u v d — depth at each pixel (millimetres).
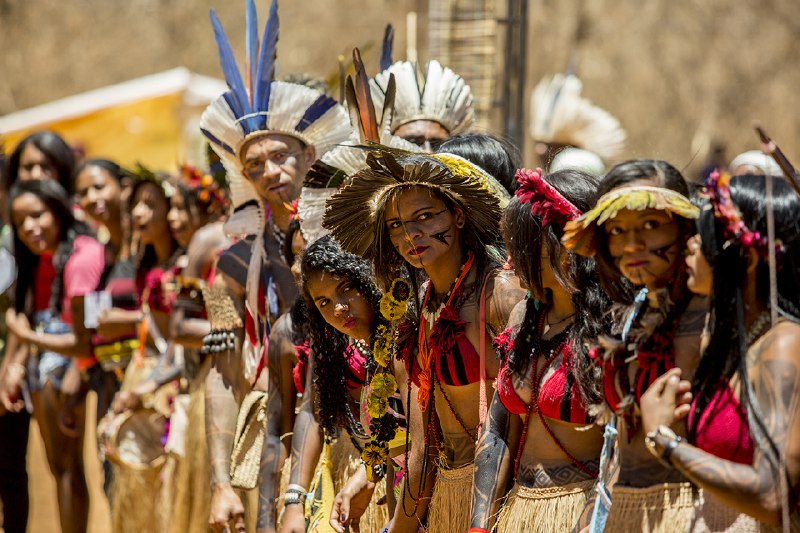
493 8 20531
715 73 55375
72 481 21031
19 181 21141
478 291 10383
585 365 9273
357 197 10523
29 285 21062
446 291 10570
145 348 19125
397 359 11266
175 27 61375
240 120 13602
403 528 11156
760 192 7730
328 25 57750
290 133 13602
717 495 7473
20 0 61844
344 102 14820
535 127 27469
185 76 43938
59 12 62000
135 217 19281
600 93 54062
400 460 11578
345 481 12555
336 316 11352
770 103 55531
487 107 20453
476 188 10078
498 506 9922
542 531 9484
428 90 14523
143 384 18078
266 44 13797
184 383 18000
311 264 11320
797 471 7363
